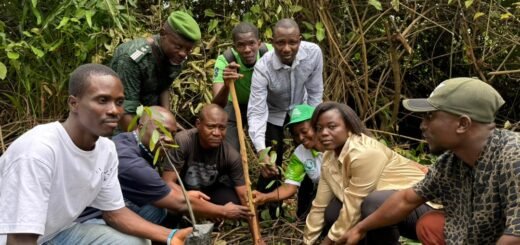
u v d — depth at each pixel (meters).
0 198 2.20
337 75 4.89
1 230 2.16
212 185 3.64
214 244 3.54
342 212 2.99
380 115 5.00
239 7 5.05
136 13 4.83
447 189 2.45
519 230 2.04
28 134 2.28
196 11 5.13
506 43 4.72
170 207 3.03
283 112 4.00
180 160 3.48
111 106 2.27
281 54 3.67
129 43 3.59
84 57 4.25
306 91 4.02
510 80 4.99
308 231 3.28
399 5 4.88
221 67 3.99
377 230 2.95
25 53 4.19
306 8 4.91
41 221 2.20
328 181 3.24
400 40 4.73
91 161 2.42
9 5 4.39
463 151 2.22
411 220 2.99
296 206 4.14
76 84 2.26
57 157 2.28
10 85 4.56
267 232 3.80
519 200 2.06
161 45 3.60
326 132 3.09
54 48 4.12
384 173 3.00
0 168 2.27
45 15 4.37
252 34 3.84
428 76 5.25
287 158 4.64
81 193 2.45
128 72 3.54
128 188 2.98
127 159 2.96
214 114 3.41
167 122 3.02
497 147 2.16
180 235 2.66
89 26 4.22
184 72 4.61
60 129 2.31
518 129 4.71
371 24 4.81
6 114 4.56
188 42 3.54
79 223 2.68
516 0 4.72
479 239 2.28
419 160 4.42
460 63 5.07
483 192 2.20
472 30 4.84
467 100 2.15
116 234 2.66
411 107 2.28
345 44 4.97
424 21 4.86
